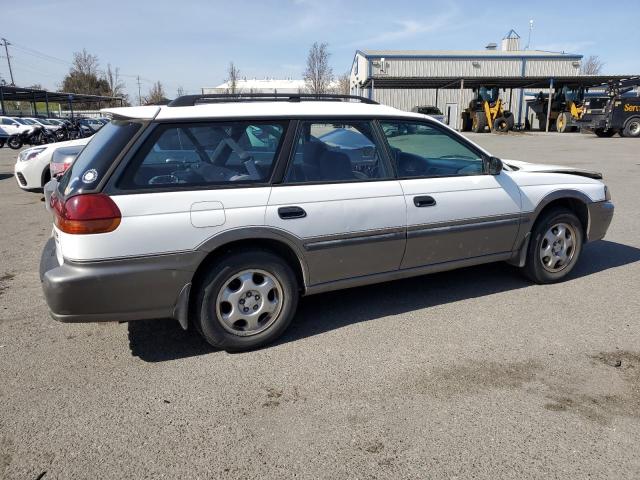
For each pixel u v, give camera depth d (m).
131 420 2.76
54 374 3.25
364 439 2.59
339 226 3.59
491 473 2.34
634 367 3.26
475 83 36.12
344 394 2.99
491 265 5.30
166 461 2.44
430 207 3.93
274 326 3.56
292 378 3.17
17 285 4.89
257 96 3.78
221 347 3.46
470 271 5.12
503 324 3.90
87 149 3.55
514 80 34.31
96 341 3.71
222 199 3.26
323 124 3.66
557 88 36.31
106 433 2.65
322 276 3.66
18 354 3.51
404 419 2.75
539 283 4.72
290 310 3.59
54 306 3.01
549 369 3.24
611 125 27.89
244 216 3.29
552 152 18.91
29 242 6.46
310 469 2.38
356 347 3.57
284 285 3.53
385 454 2.47
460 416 2.76
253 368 3.30
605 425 2.68
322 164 3.65
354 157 3.78
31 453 2.50
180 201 3.16
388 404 2.88
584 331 3.77
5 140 27.44
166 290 3.18
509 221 4.31
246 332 3.49
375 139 3.85
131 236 3.04
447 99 43.84
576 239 4.72
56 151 8.12
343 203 3.61
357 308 4.24
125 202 3.03
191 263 3.19
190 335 3.80
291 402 2.92
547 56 43.78
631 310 4.13
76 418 2.78
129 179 3.09
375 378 3.16
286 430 2.67
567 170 4.91
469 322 3.94
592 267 5.22
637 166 14.02
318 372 3.24
